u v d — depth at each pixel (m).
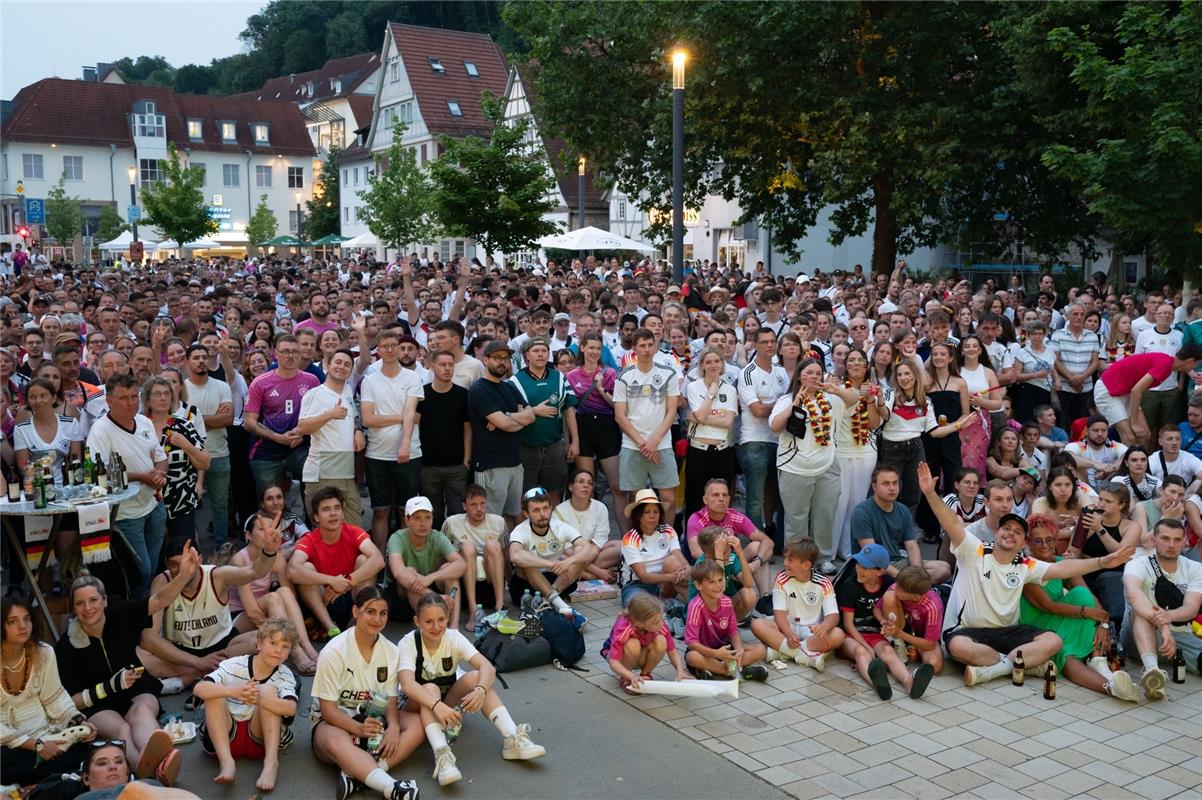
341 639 5.33
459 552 7.31
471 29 70.81
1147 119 14.43
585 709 6.04
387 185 38.34
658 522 7.59
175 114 64.25
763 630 6.75
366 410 7.92
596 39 24.72
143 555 6.98
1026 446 9.18
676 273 12.01
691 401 8.71
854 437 8.44
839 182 21.08
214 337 8.90
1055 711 6.04
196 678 6.10
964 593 6.77
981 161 20.28
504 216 21.53
